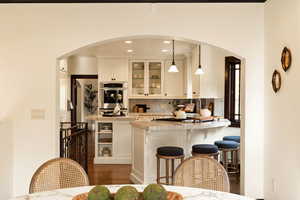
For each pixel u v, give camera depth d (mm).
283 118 3129
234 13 3725
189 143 4742
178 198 1589
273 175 3404
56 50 3670
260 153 3738
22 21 3639
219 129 5387
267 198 3592
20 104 3643
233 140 5172
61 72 7746
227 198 1779
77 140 4754
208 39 3725
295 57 2855
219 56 6180
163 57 8000
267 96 3605
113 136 6035
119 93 7961
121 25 3703
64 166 2123
